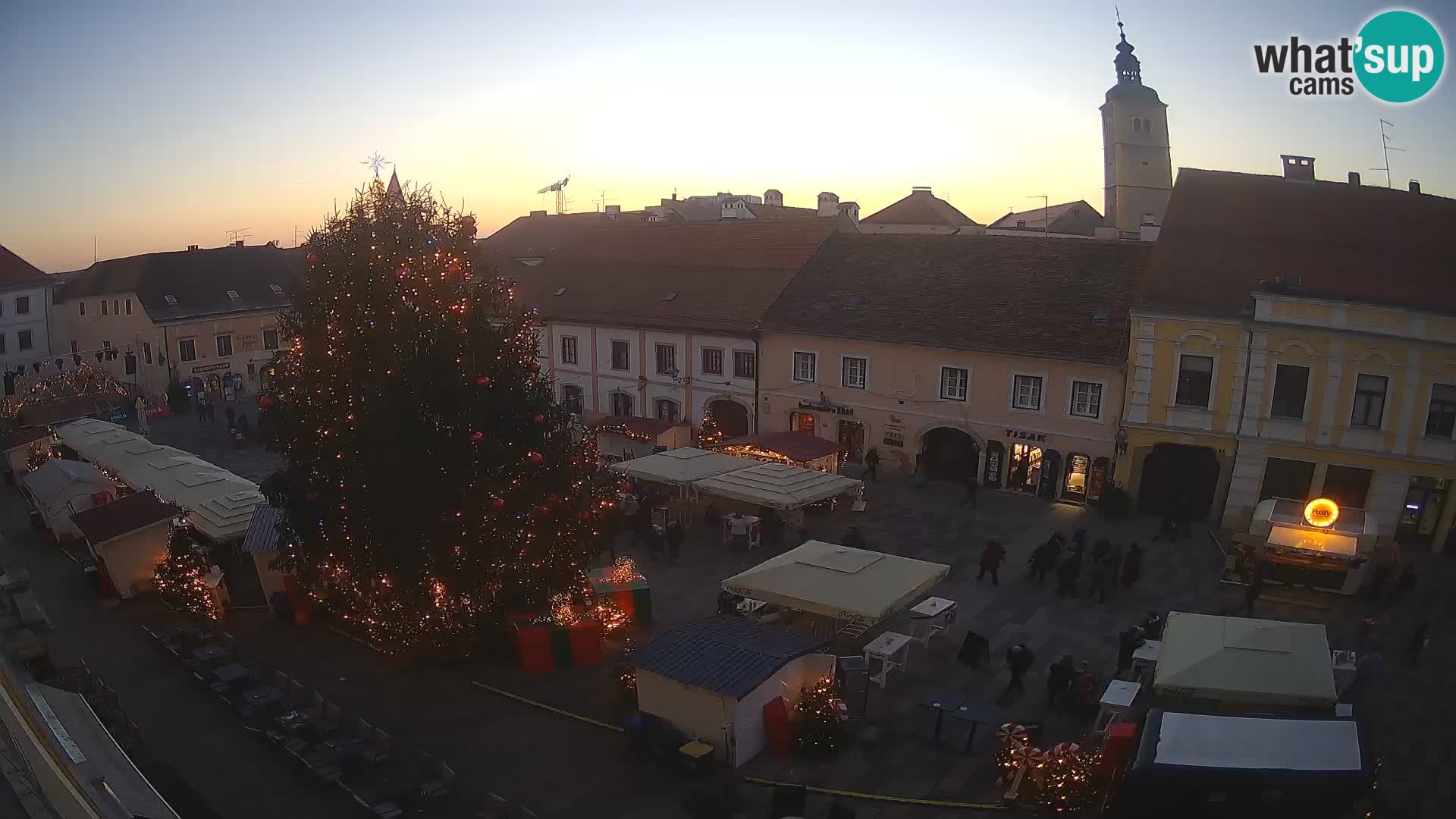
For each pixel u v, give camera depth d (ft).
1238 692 53.01
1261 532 87.10
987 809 52.60
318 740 59.11
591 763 57.98
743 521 98.12
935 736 59.77
